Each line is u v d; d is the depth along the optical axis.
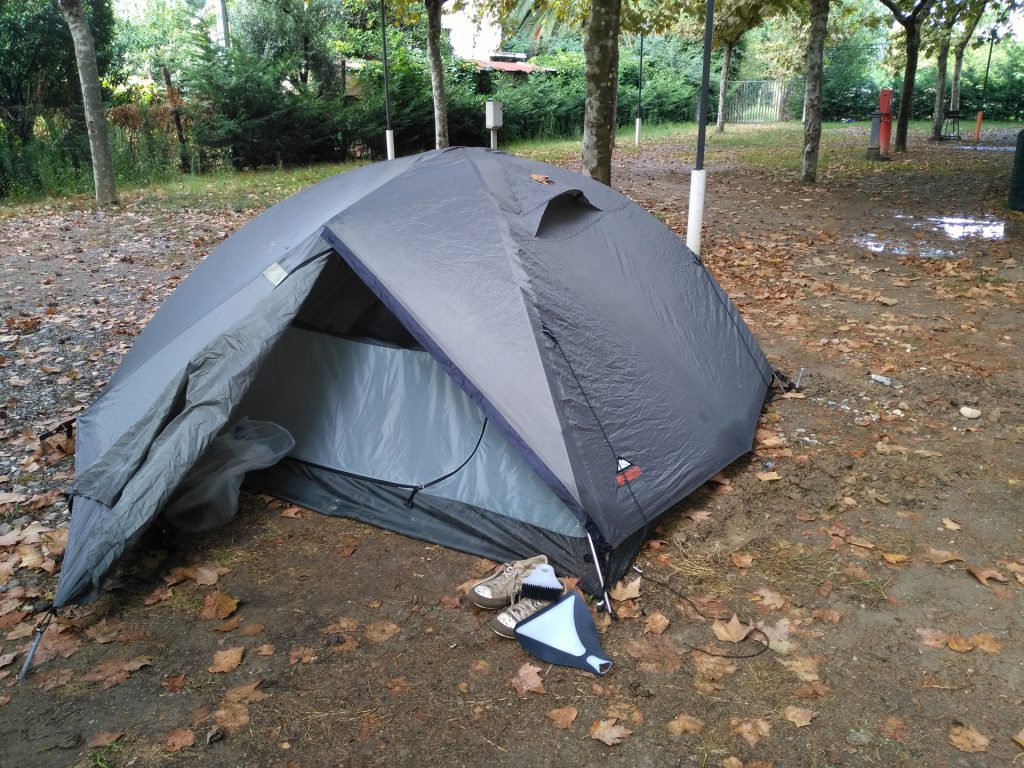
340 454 3.89
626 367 3.67
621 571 3.22
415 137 21.47
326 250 3.71
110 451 3.45
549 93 26.34
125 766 2.35
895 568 3.27
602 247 4.21
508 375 3.30
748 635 2.89
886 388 5.16
